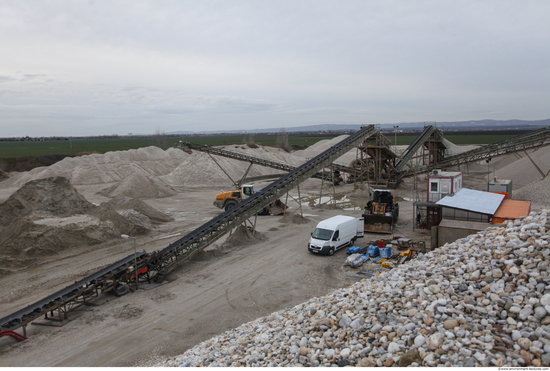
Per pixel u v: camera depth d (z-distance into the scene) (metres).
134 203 36.03
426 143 64.31
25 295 18.70
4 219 29.12
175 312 16.09
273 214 38.06
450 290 9.56
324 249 22.91
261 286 18.62
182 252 21.78
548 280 8.58
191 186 65.56
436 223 28.50
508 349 7.24
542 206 34.25
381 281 12.08
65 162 76.12
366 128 47.94
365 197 48.72
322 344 9.07
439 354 7.50
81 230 27.39
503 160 72.44
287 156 94.31
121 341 13.75
